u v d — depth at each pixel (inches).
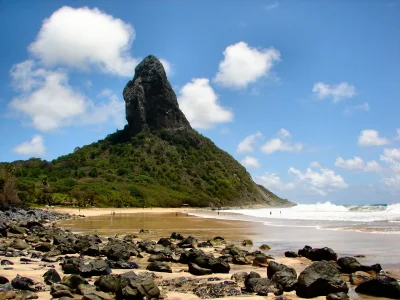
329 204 5398.6
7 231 1411.2
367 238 1226.0
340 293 530.6
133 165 6658.5
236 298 528.7
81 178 5570.9
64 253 946.1
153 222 2399.1
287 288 572.1
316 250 865.5
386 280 552.7
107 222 2389.3
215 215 3518.7
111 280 557.3
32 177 5275.6
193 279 662.5
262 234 1509.6
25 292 526.0
